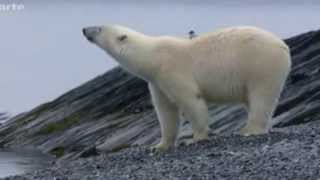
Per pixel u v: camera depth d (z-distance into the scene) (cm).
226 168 3959
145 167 4322
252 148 4469
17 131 10788
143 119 9656
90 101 11250
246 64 4803
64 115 10994
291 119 8775
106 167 4619
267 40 4834
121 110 10656
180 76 4906
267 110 4850
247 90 4850
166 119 5044
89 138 9656
